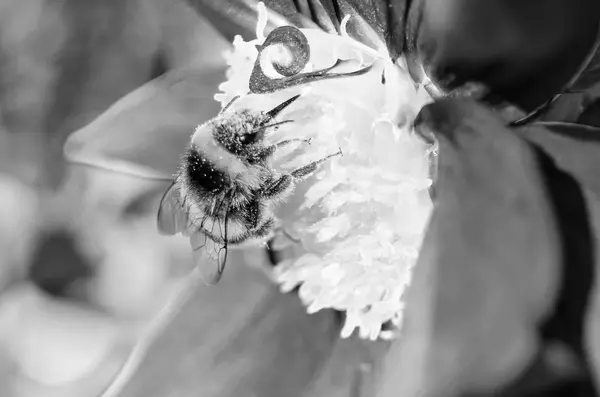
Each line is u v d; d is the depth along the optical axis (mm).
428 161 191
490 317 160
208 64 221
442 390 159
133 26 276
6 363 281
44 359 281
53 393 279
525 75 180
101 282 285
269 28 198
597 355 159
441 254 164
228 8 203
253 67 193
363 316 196
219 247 206
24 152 290
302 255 203
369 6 190
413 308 163
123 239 285
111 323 283
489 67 182
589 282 161
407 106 190
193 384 208
